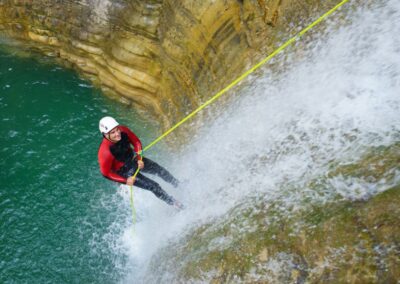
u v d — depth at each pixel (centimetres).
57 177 804
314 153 477
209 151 671
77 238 707
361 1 529
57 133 894
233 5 662
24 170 817
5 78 1033
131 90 924
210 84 736
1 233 717
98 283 652
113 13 878
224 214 528
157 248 629
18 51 1102
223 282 445
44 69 1053
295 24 596
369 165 400
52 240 708
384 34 488
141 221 711
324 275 366
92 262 675
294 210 433
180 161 749
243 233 468
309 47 573
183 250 546
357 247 357
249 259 436
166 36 802
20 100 973
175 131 811
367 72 484
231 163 605
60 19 985
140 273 634
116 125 530
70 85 1005
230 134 636
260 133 587
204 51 732
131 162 588
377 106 449
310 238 396
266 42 632
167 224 652
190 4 727
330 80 525
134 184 592
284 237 420
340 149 450
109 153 542
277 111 578
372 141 421
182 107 813
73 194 774
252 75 645
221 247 479
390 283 319
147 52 860
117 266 664
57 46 1047
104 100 962
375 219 359
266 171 525
